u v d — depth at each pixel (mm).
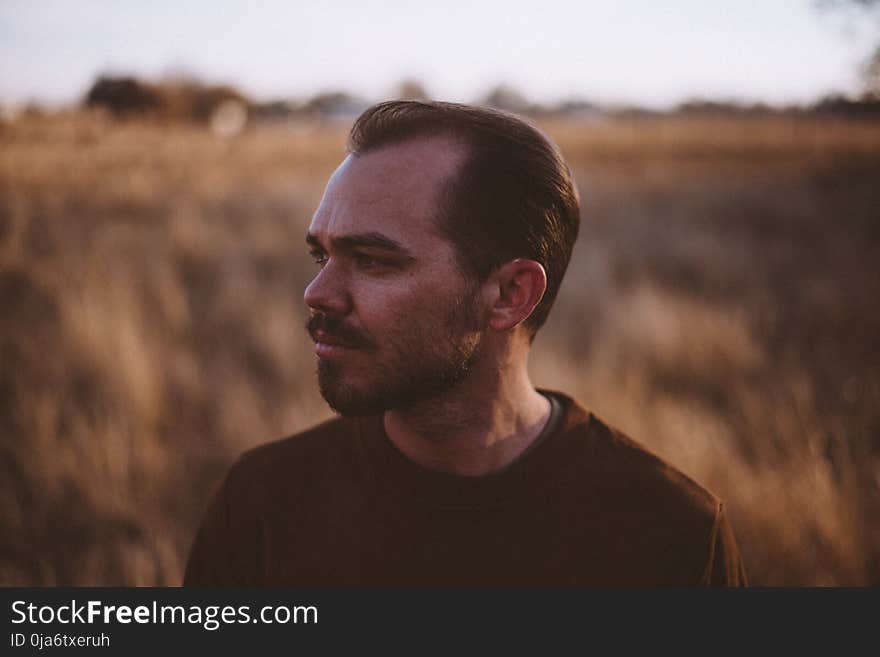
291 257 7031
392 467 934
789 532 2719
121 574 2811
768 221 9336
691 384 4324
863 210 9586
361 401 833
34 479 3191
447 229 805
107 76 17594
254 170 12320
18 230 6691
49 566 2777
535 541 910
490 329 850
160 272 5988
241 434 3648
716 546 976
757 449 3432
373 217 796
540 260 863
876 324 5285
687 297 6035
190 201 9039
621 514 928
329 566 945
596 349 4668
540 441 945
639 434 3381
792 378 4355
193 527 3148
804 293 6156
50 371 4027
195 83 20641
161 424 3789
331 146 15906
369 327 812
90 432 3391
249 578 1027
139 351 4301
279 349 4688
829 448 3596
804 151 15969
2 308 5117
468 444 912
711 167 15219
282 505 1002
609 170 14477
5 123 11789
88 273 5742
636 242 7957
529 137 856
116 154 11695
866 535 2803
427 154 808
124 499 3158
